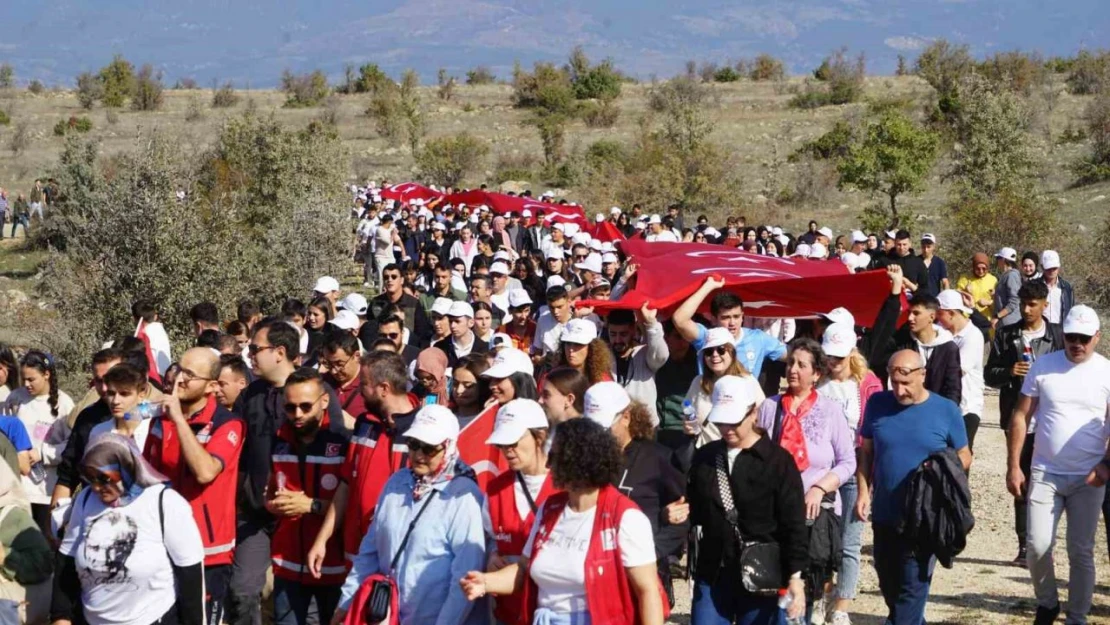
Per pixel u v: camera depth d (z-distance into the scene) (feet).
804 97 237.45
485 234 85.56
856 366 28.81
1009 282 51.88
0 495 24.52
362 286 95.96
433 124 238.07
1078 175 140.87
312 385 23.34
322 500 23.62
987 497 41.14
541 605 17.81
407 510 19.84
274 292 75.97
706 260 35.55
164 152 70.33
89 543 20.02
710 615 21.62
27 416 31.48
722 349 26.18
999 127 112.98
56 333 62.75
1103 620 28.71
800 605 21.20
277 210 95.50
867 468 25.94
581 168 174.60
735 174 164.96
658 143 160.56
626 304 31.22
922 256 62.08
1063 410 26.27
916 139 115.75
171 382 23.97
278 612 23.99
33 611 24.36
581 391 21.97
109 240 63.26
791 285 32.89
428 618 19.57
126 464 20.04
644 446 21.21
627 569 17.33
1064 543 36.09
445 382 28.45
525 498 19.42
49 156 187.62
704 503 21.57
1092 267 87.04
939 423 24.58
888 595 24.77
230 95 275.80
